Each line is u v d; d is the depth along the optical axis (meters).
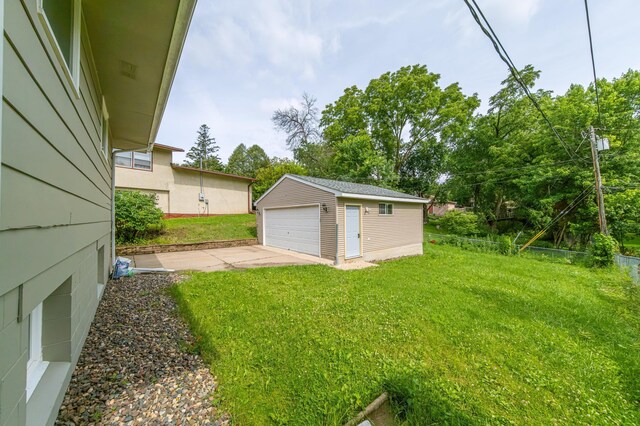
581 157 11.98
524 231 15.94
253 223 13.55
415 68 19.47
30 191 1.22
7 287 1.00
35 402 1.57
